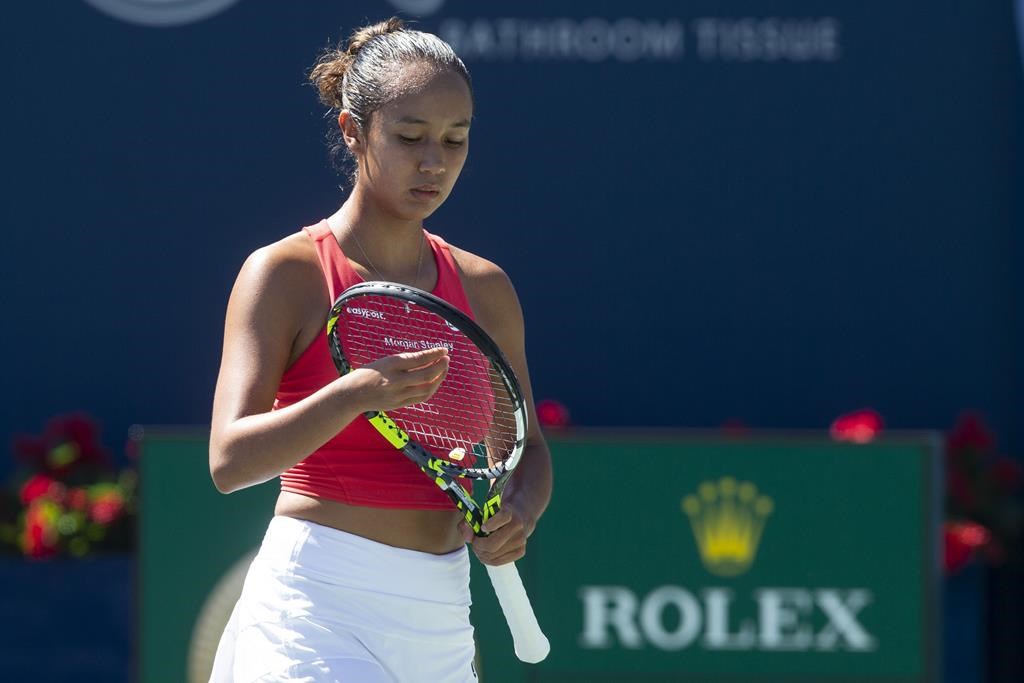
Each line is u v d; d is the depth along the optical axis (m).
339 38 24.44
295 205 24.55
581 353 24.64
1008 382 24.47
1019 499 23.56
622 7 24.47
